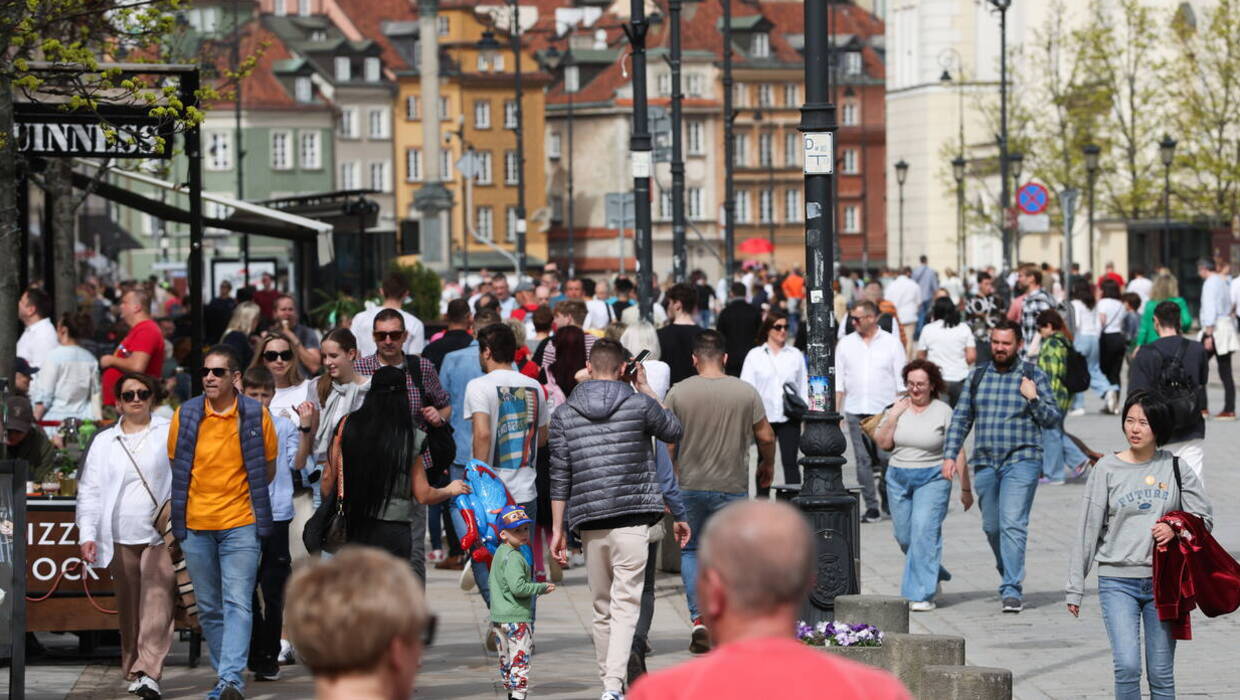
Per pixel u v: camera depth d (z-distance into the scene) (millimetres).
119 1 48500
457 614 41875
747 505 12484
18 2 39094
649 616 33875
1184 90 166250
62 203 69875
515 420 37469
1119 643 27250
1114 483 27391
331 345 37844
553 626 40750
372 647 11945
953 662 28781
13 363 39844
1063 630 38625
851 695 12102
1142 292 123500
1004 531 40531
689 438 36656
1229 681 32969
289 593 12148
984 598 42812
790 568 12234
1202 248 155625
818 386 35188
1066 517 55344
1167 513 27109
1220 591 26750
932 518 41094
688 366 52500
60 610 34875
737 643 12297
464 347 47000
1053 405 40312
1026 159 184375
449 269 183000
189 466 31531
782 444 51812
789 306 150375
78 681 33969
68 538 34938
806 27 34438
